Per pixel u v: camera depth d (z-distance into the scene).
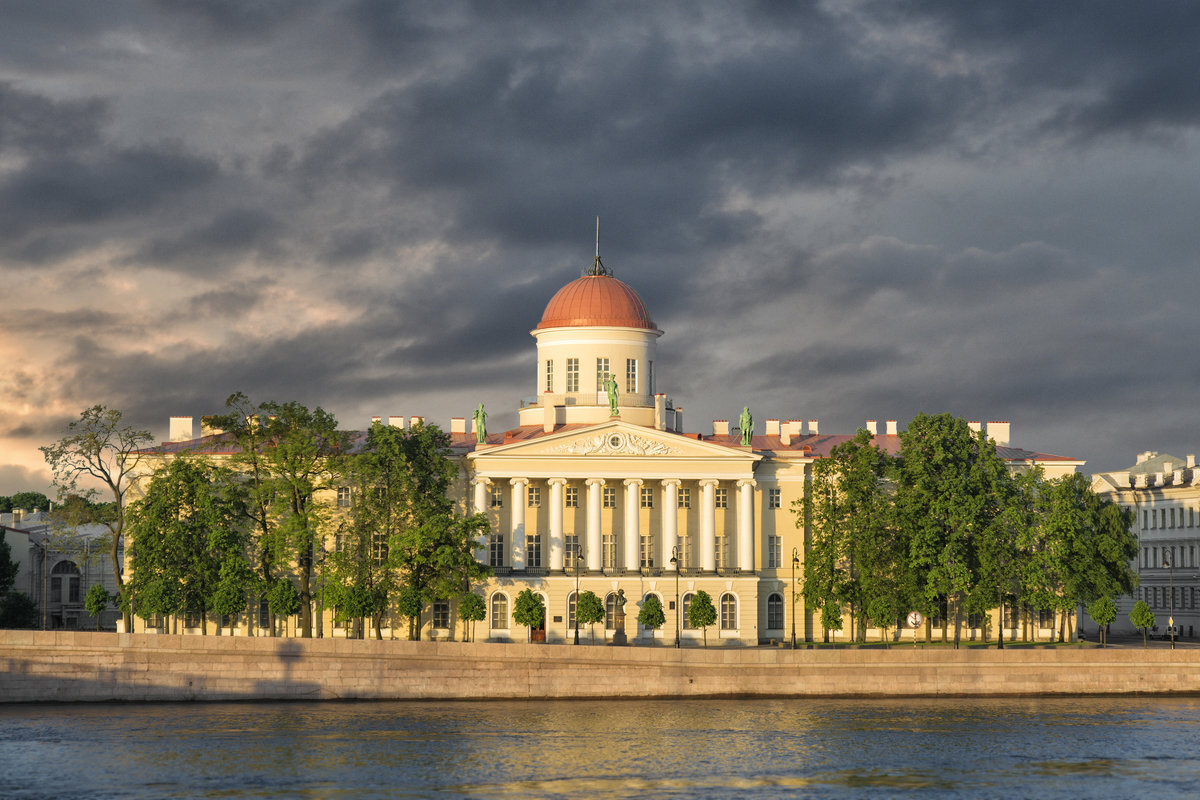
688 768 83.06
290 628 131.25
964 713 100.88
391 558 120.12
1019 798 77.44
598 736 91.38
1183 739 91.75
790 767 83.62
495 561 135.75
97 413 121.44
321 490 126.88
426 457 127.69
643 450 136.00
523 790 77.88
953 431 129.75
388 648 104.19
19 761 82.94
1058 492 129.38
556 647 105.50
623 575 133.88
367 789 77.75
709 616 128.88
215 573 119.50
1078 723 97.12
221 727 92.94
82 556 133.25
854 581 129.62
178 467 121.44
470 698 104.50
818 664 107.12
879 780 80.81
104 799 75.25
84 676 101.75
